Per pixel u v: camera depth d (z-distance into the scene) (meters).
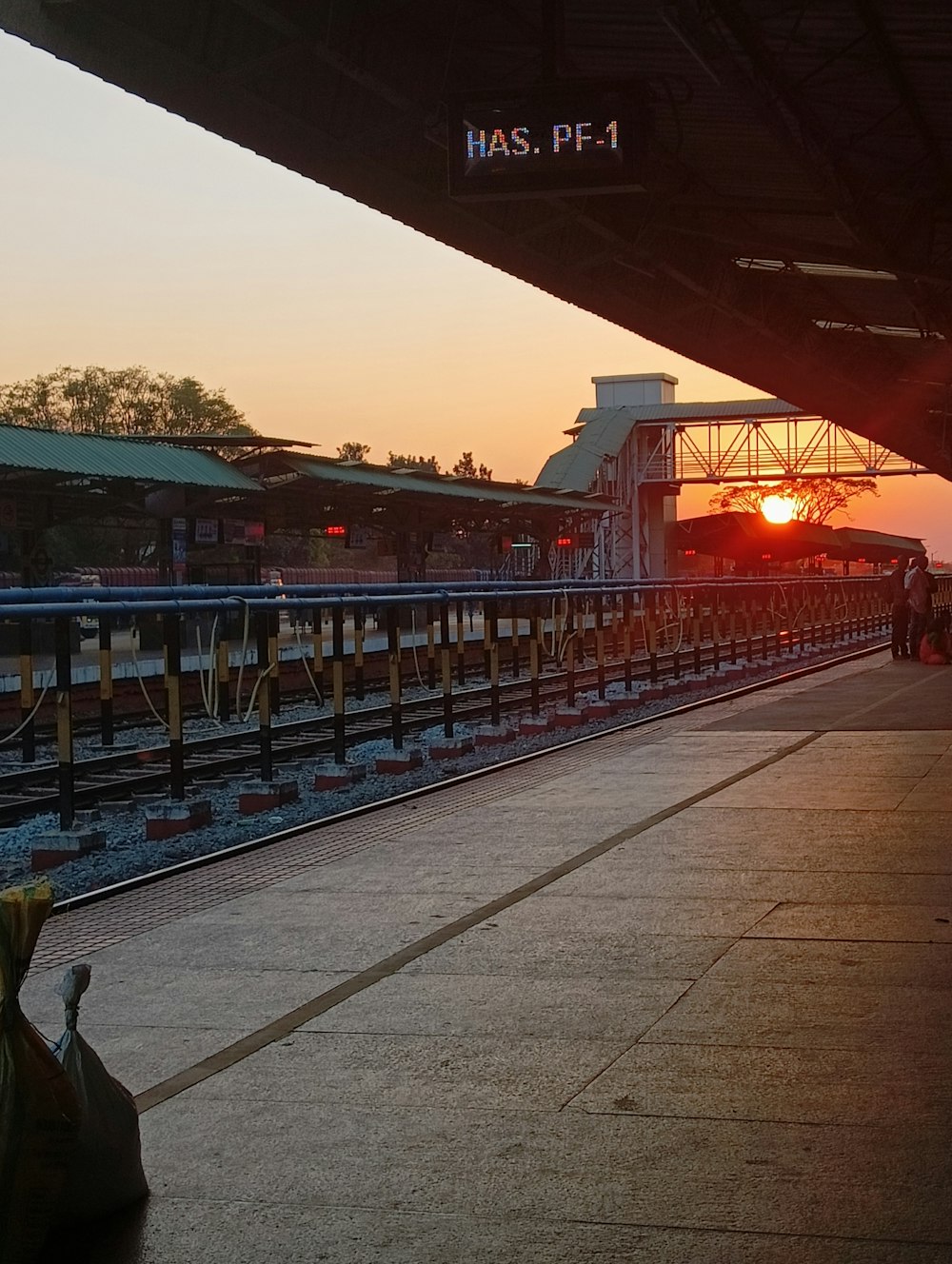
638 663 24.19
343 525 40.12
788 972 5.88
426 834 9.83
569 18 12.79
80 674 21.16
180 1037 5.36
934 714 16.23
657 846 8.86
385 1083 4.72
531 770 13.14
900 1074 4.58
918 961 5.96
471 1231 3.59
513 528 52.22
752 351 25.81
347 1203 3.79
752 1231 3.51
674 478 79.94
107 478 28.41
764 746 13.81
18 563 29.59
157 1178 4.00
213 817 11.97
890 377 32.00
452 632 35.88
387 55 13.11
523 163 11.07
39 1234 3.36
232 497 33.41
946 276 16.67
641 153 10.97
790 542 57.38
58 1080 3.42
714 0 11.34
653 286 22.06
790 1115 4.26
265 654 13.14
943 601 41.69
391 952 6.54
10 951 3.37
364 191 15.17
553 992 5.72
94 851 10.45
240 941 6.93
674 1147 4.05
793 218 19.03
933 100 13.79
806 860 8.22
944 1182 3.73
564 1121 4.30
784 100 13.45
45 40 11.43
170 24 11.92
